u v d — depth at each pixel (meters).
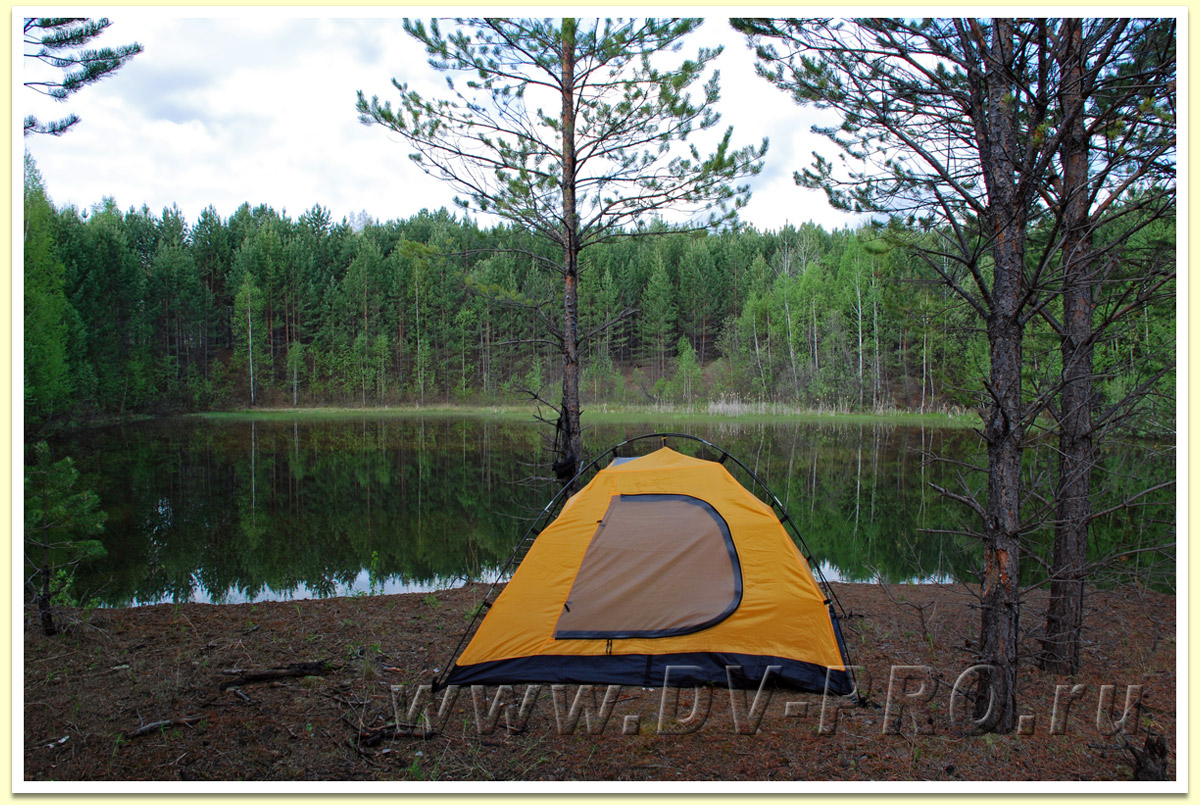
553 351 40.50
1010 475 3.43
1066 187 3.74
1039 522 4.13
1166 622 5.39
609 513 4.37
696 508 4.35
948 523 10.08
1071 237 3.90
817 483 13.65
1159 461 5.34
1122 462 5.12
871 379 31.17
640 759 3.23
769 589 4.10
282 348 42.69
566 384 6.22
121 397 31.00
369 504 12.13
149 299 36.62
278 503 12.20
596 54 5.65
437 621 5.28
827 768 3.16
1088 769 3.17
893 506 11.45
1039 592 6.27
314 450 20.39
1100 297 4.48
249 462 17.69
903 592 6.56
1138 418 4.59
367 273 42.75
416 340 42.91
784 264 42.59
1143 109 3.03
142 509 11.59
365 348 41.31
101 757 3.15
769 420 27.77
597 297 39.06
